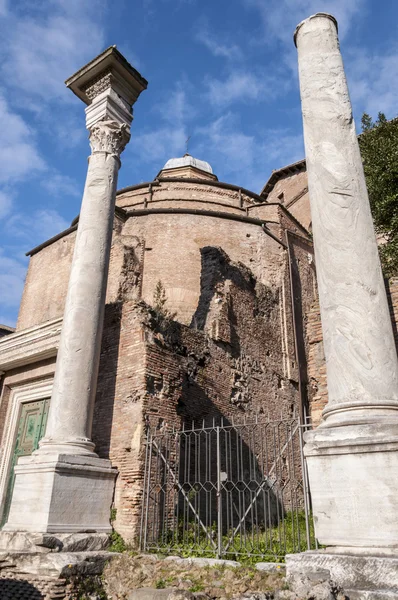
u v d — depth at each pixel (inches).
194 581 264.1
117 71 529.0
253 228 962.7
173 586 261.7
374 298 247.6
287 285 925.2
